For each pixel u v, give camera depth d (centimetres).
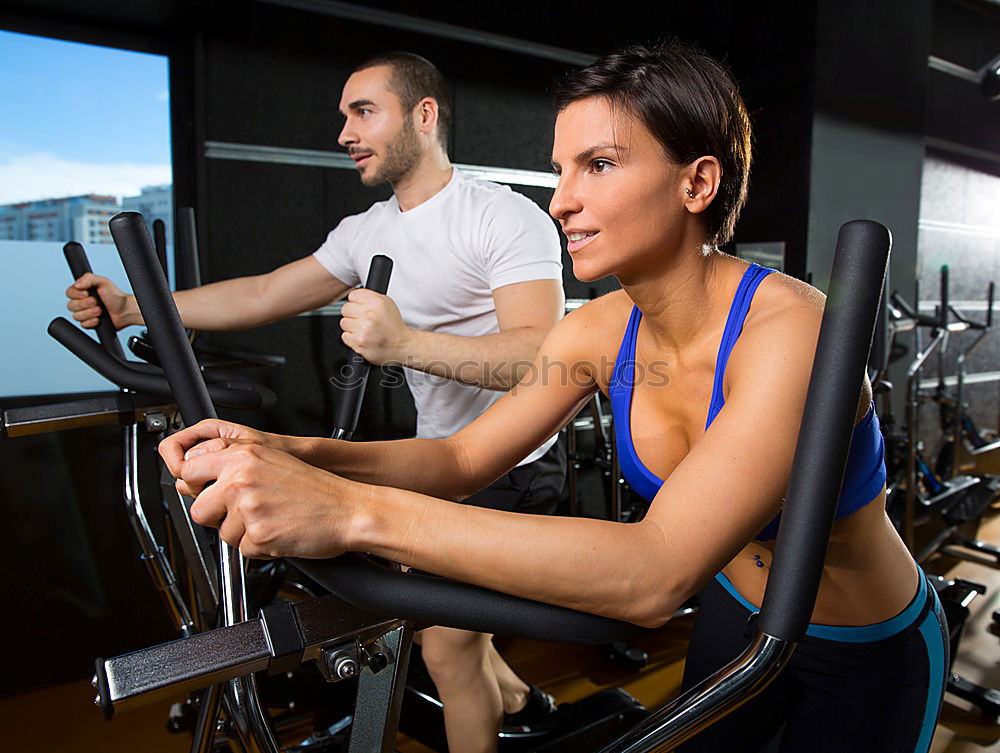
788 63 352
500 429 97
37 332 223
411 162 166
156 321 66
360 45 262
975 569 326
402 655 68
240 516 53
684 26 353
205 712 95
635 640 263
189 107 238
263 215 249
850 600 93
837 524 86
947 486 340
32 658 226
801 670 100
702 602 118
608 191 70
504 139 297
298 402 258
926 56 394
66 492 227
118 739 200
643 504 273
